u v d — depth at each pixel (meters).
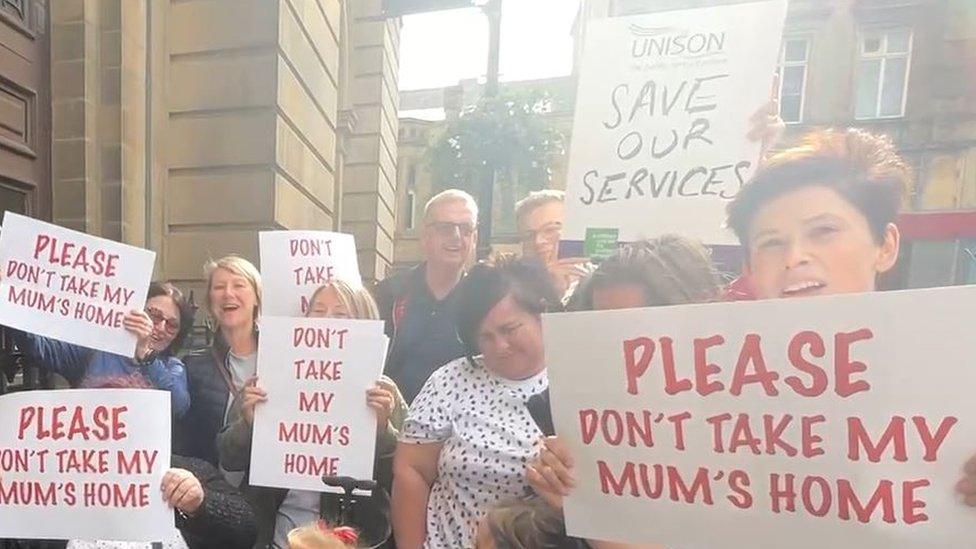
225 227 2.77
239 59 2.70
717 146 1.23
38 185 2.76
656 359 0.98
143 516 1.42
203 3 2.74
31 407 1.42
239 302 1.90
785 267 1.16
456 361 1.53
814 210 1.14
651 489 0.99
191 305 2.17
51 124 2.79
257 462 1.62
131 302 1.72
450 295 1.88
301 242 1.84
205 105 2.76
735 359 0.92
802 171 1.15
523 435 1.35
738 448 0.93
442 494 1.43
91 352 1.95
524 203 1.80
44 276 1.66
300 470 1.62
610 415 1.02
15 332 1.95
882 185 1.13
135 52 2.74
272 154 2.70
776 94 1.25
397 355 1.90
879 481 0.84
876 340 0.83
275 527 1.70
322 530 1.40
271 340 1.64
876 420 0.84
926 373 0.80
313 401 1.62
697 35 1.25
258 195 2.72
